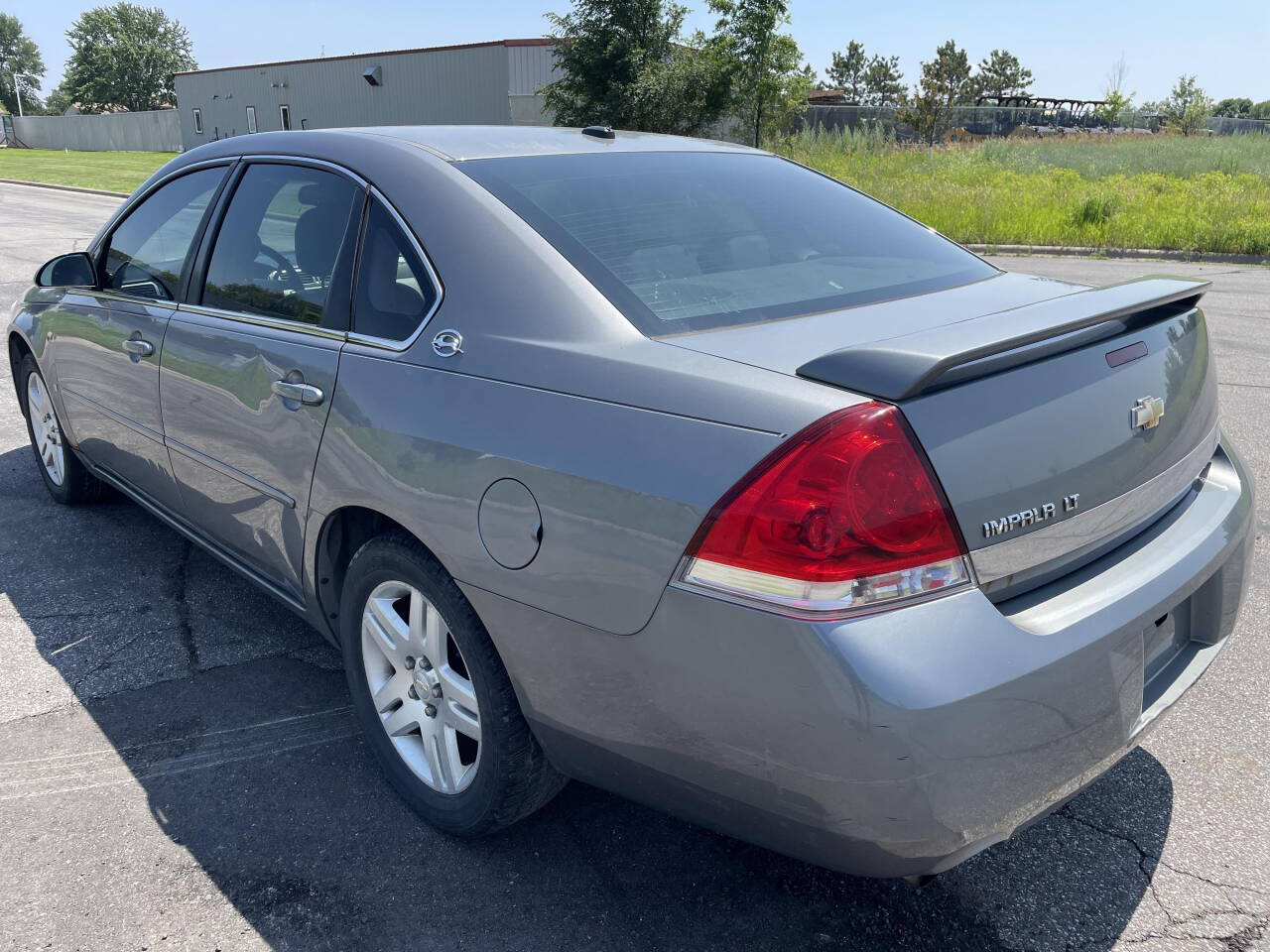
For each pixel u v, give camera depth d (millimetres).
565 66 27016
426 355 2301
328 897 2283
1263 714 3006
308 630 3551
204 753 2832
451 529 2146
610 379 1964
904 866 1746
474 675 2227
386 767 2623
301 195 2854
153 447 3457
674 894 2297
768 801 1773
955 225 16406
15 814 2559
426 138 2768
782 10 25344
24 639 3465
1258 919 2205
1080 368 1963
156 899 2270
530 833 2512
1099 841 2463
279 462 2701
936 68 33125
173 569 4020
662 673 1820
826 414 1690
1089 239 15477
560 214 2410
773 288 2330
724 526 1717
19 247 14391
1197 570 2123
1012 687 1693
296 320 2725
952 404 1751
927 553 1683
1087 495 1947
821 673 1629
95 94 108438
